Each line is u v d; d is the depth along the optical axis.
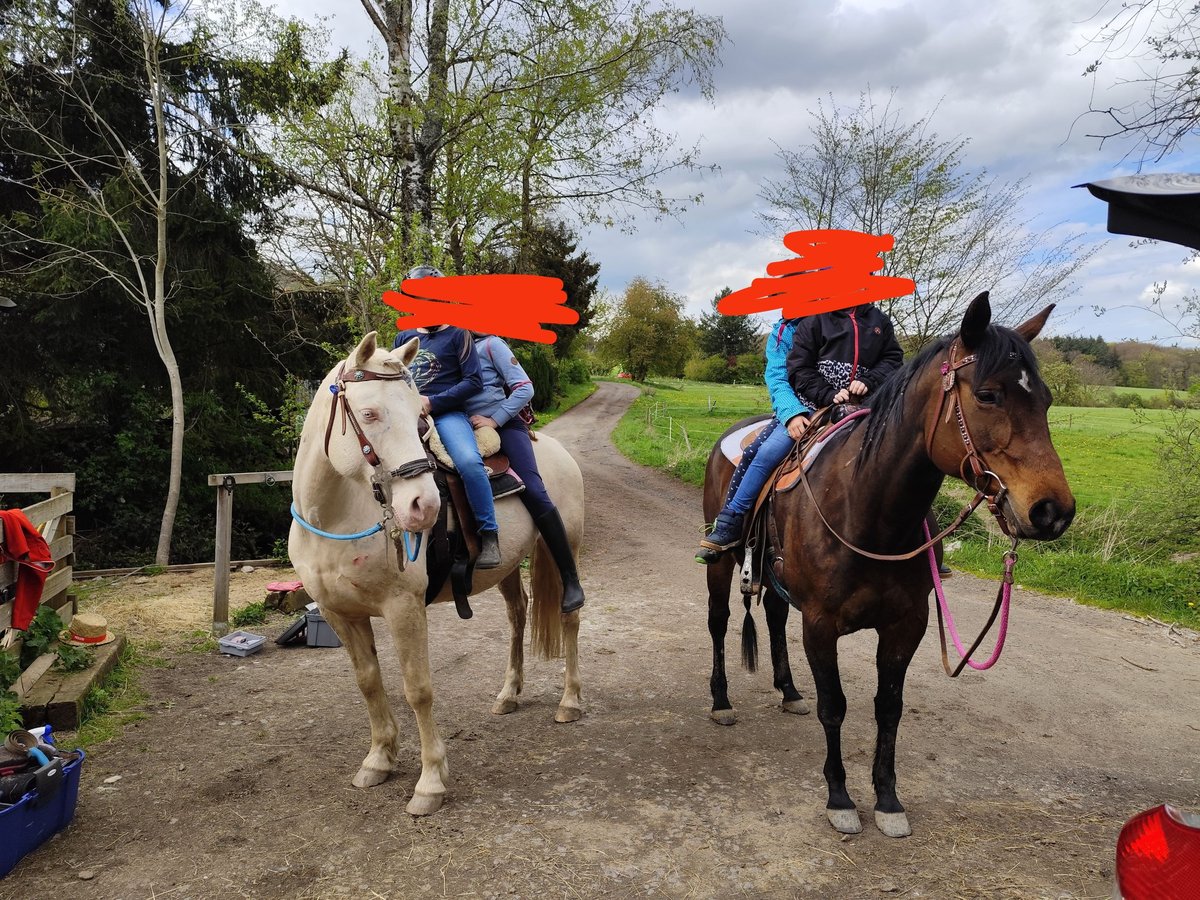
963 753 3.76
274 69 10.10
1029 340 2.66
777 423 3.67
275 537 13.94
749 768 3.53
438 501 2.67
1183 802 3.30
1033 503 2.25
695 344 64.12
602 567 8.58
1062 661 5.35
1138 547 8.58
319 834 2.92
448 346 3.52
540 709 4.29
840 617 2.96
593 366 73.88
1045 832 2.98
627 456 20.58
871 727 4.05
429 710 3.15
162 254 11.53
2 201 12.67
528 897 2.54
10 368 12.06
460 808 3.13
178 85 12.93
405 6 9.59
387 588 3.04
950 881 2.63
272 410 14.33
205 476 13.20
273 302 14.09
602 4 9.73
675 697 4.50
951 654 5.48
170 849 2.80
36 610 3.94
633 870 2.70
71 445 12.73
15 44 11.49
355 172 9.45
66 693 3.94
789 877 2.66
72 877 2.62
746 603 4.04
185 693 4.45
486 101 9.48
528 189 10.29
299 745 3.76
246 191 13.90
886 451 2.74
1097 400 25.09
